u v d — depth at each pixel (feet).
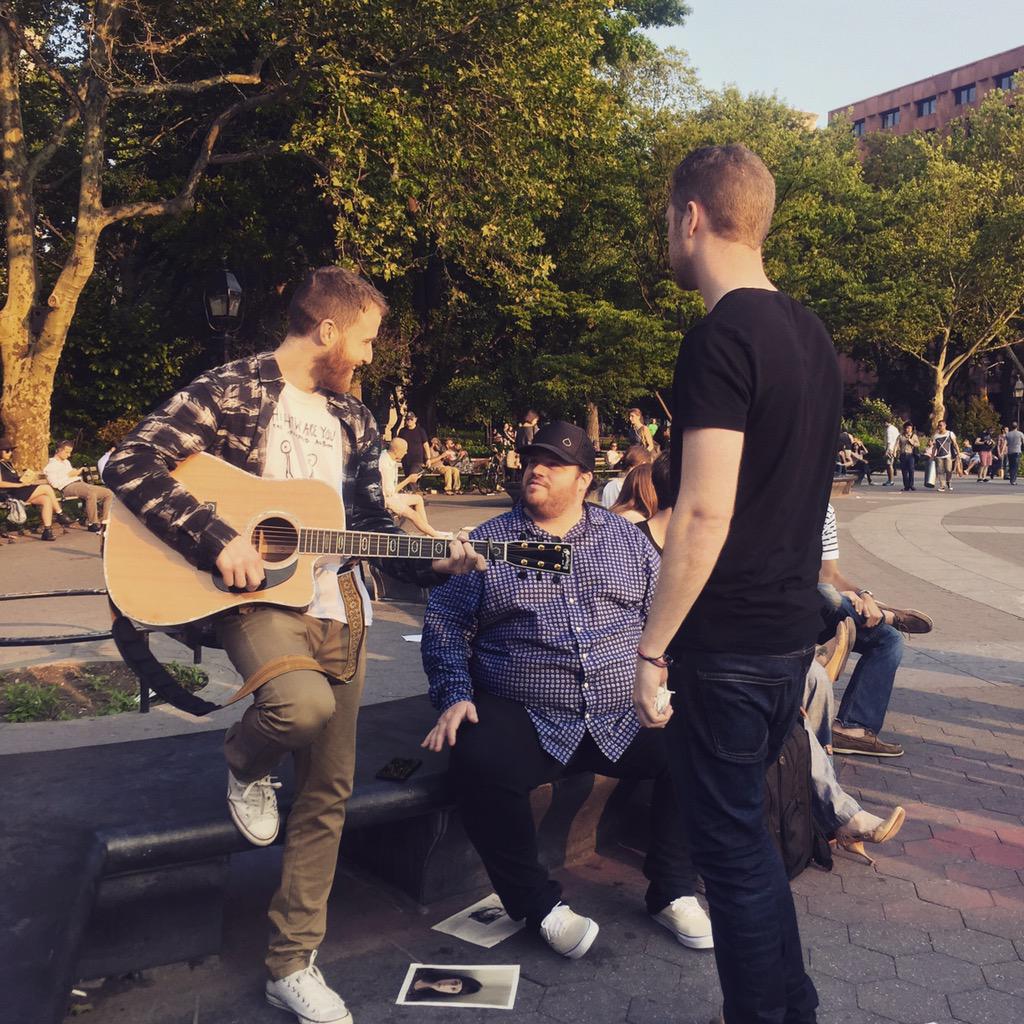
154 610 7.72
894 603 30.42
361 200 57.72
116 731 16.03
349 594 8.55
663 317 96.73
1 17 52.16
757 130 98.68
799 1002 7.22
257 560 7.64
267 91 60.29
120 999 8.58
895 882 11.32
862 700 15.81
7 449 45.96
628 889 11.03
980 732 17.16
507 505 67.92
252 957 9.30
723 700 6.72
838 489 80.69
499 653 10.25
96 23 53.42
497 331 96.37
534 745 9.85
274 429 8.30
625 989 8.95
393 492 30.40
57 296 55.11
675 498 6.64
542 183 65.98
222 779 9.76
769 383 6.48
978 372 208.85
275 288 84.17
